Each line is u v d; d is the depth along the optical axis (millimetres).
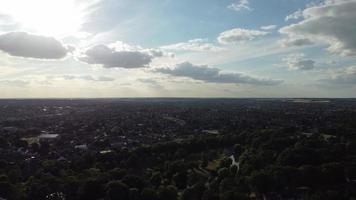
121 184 155125
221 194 144125
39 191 155250
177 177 175500
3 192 153125
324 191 141000
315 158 168375
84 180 165375
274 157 186250
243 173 169375
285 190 147125
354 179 148750
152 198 151625
